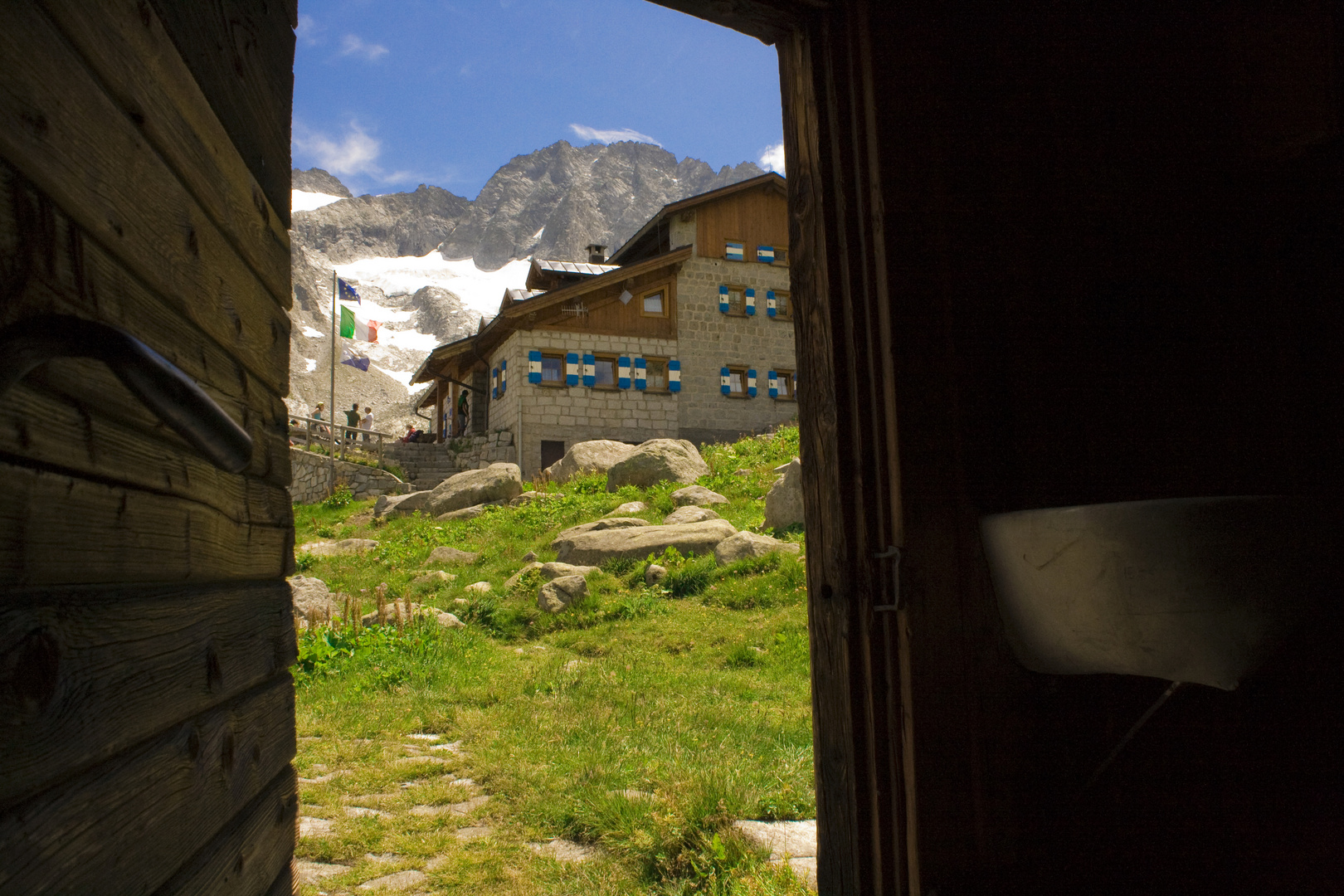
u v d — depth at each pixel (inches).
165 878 49.6
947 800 79.0
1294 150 108.9
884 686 82.0
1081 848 83.6
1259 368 109.3
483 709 269.1
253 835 68.1
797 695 270.7
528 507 705.6
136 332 48.9
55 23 39.8
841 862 84.5
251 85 76.4
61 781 38.6
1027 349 94.2
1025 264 95.9
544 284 1195.9
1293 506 68.9
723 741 216.2
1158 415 101.7
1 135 34.4
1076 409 96.4
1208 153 111.3
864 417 86.0
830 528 88.2
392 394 6382.9
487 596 450.3
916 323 86.7
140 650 47.4
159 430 52.7
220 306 66.1
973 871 78.7
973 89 96.2
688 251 1111.0
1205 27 113.7
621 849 155.5
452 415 1382.9
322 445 1234.0
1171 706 91.2
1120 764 87.4
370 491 1056.8
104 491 44.2
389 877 148.7
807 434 93.4
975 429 88.6
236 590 67.7
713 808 160.4
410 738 239.5
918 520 82.7
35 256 37.3
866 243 88.2
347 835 164.7
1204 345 106.3
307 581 427.2
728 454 823.7
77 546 41.0
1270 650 68.1
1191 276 106.7
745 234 1180.5
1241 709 94.1
